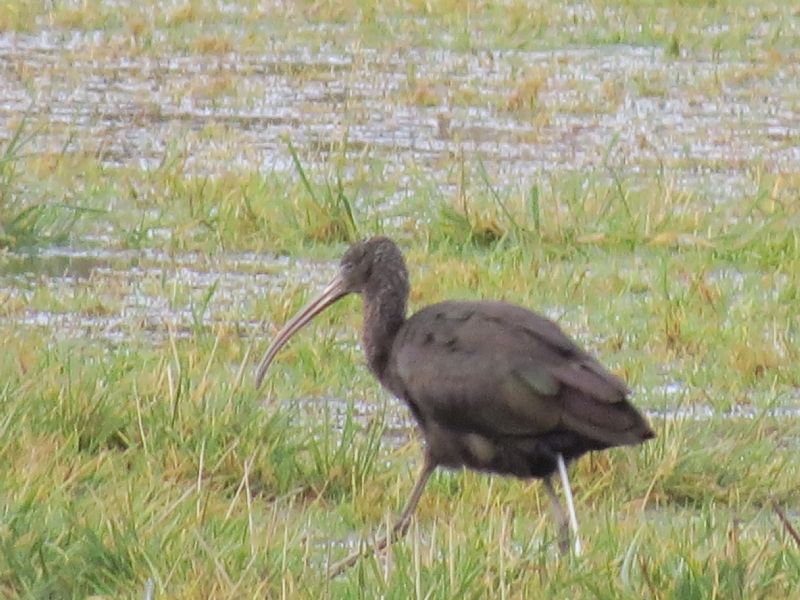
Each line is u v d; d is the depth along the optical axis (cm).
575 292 1447
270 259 1535
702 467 1093
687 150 1939
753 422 1171
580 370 954
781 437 1177
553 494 975
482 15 2609
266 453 1047
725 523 981
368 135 1962
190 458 1032
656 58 2394
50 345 1240
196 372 1185
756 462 1112
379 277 1059
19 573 839
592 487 1050
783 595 845
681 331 1353
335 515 1006
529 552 891
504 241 1598
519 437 958
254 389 1130
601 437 940
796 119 2119
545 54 2402
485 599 813
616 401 944
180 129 1953
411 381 995
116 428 1069
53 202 1630
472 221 1617
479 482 1055
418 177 1739
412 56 2359
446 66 2303
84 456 1026
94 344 1271
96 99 2059
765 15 2656
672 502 1072
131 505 903
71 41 2350
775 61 2369
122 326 1327
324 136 1950
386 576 835
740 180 1836
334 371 1244
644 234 1617
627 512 1020
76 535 877
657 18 2617
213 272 1488
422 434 1073
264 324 1348
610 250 1595
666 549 891
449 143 1942
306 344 1291
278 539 910
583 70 2308
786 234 1630
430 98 2102
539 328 975
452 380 969
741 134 2036
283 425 1089
